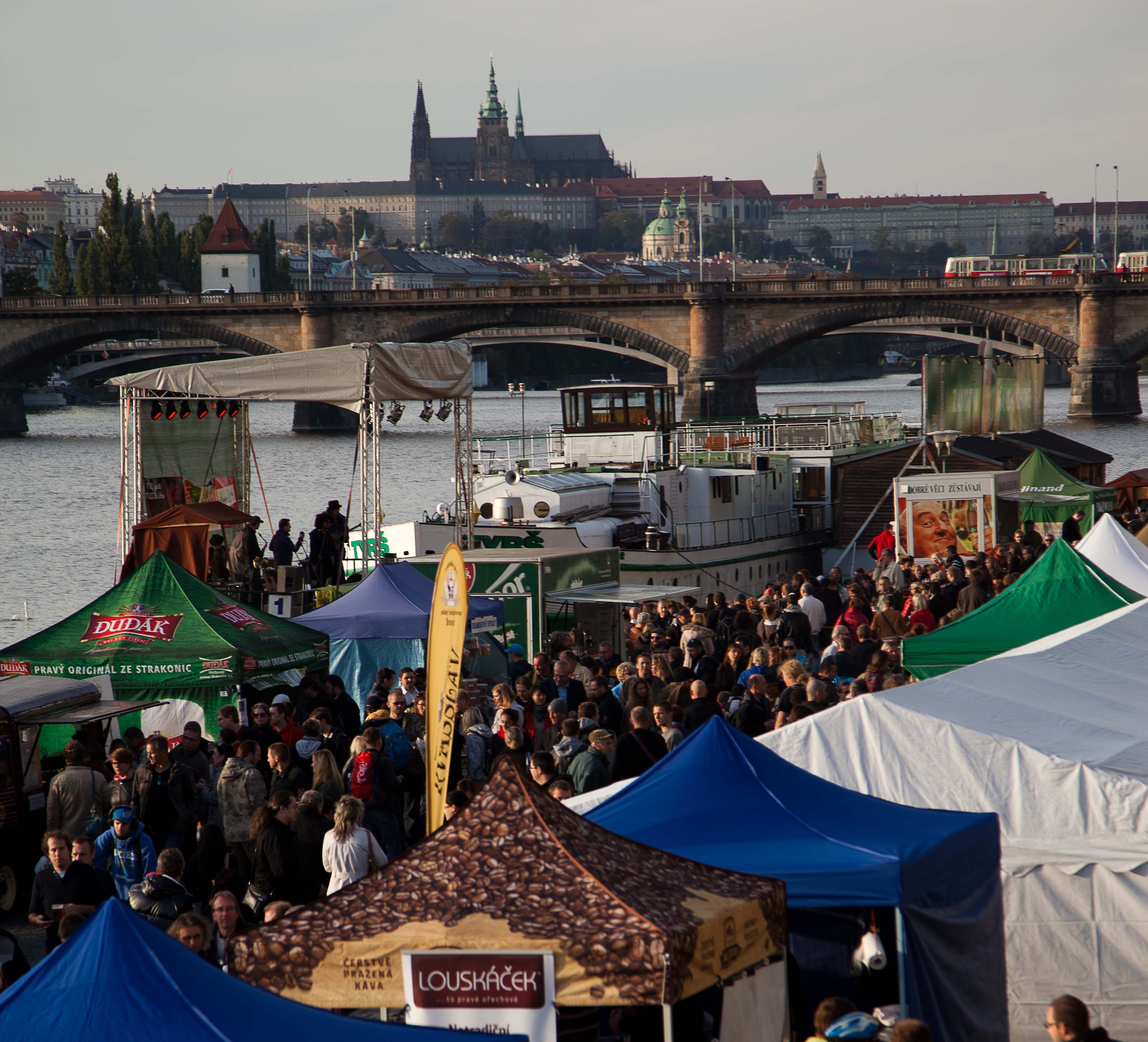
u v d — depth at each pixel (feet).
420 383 143.64
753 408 609.01
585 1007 36.91
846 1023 38.75
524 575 114.93
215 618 87.92
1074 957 50.47
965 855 46.06
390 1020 40.60
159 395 152.97
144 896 56.44
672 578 167.22
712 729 50.31
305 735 75.31
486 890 37.78
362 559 152.46
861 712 56.03
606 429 190.29
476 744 75.92
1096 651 72.08
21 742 75.25
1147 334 559.38
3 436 645.51
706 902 37.99
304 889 61.87
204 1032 32.24
